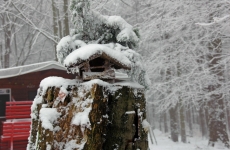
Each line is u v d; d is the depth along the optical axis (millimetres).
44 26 15852
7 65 16500
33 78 8305
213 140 9070
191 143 11789
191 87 9031
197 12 8102
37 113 2566
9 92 8039
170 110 13148
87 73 2221
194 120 27031
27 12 13016
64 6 11602
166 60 9805
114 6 11922
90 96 2051
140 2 10758
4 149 7453
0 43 17734
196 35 8820
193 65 8969
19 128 7133
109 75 2258
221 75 8609
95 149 1949
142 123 2467
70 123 2047
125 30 2596
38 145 2096
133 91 2367
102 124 2066
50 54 21203
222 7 7512
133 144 2326
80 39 2689
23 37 20203
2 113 7984
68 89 2215
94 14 2658
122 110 2240
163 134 17734
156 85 9867
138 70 2627
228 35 8117
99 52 2113
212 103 9203
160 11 9672
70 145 1943
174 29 9156
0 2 12945
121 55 2309
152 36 10258
